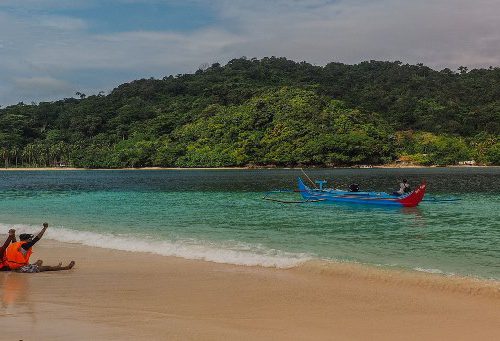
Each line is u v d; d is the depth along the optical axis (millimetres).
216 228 21719
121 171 136875
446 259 14703
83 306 9648
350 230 21094
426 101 186375
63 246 17484
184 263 14164
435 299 10266
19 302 9953
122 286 11391
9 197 42938
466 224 23000
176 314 9141
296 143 142625
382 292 10836
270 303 9953
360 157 139500
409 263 14102
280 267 13508
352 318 8953
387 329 8336
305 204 33156
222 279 12086
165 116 179875
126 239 18625
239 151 145625
